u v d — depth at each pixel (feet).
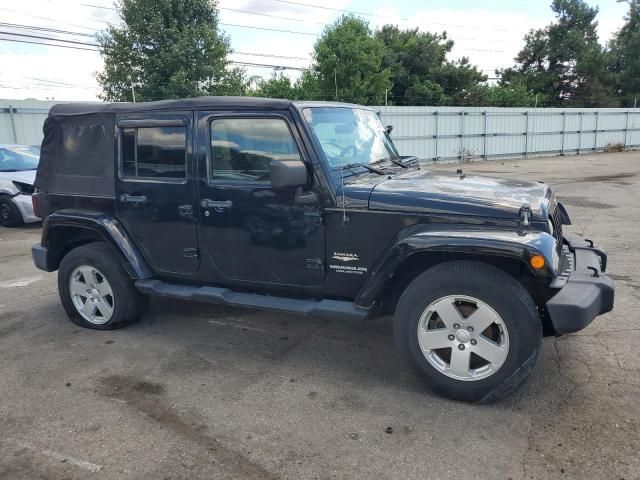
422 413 11.07
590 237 26.96
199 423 10.94
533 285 11.38
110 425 10.94
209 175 13.60
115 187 15.07
